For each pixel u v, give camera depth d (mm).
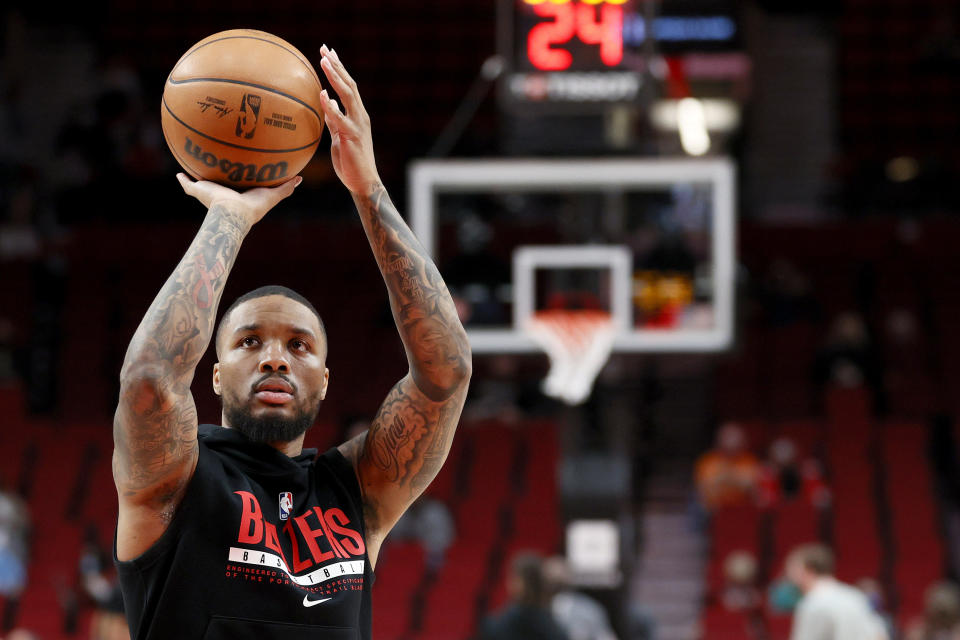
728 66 11367
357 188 2812
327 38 24453
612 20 9438
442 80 24016
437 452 2842
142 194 19375
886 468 15109
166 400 2404
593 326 10695
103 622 8711
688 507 15305
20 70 23500
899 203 20281
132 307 18438
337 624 2525
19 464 15453
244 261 18922
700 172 10359
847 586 13289
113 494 14977
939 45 22219
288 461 2676
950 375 17500
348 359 17656
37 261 18641
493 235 17828
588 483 10703
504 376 16969
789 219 20375
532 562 7141
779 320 18031
